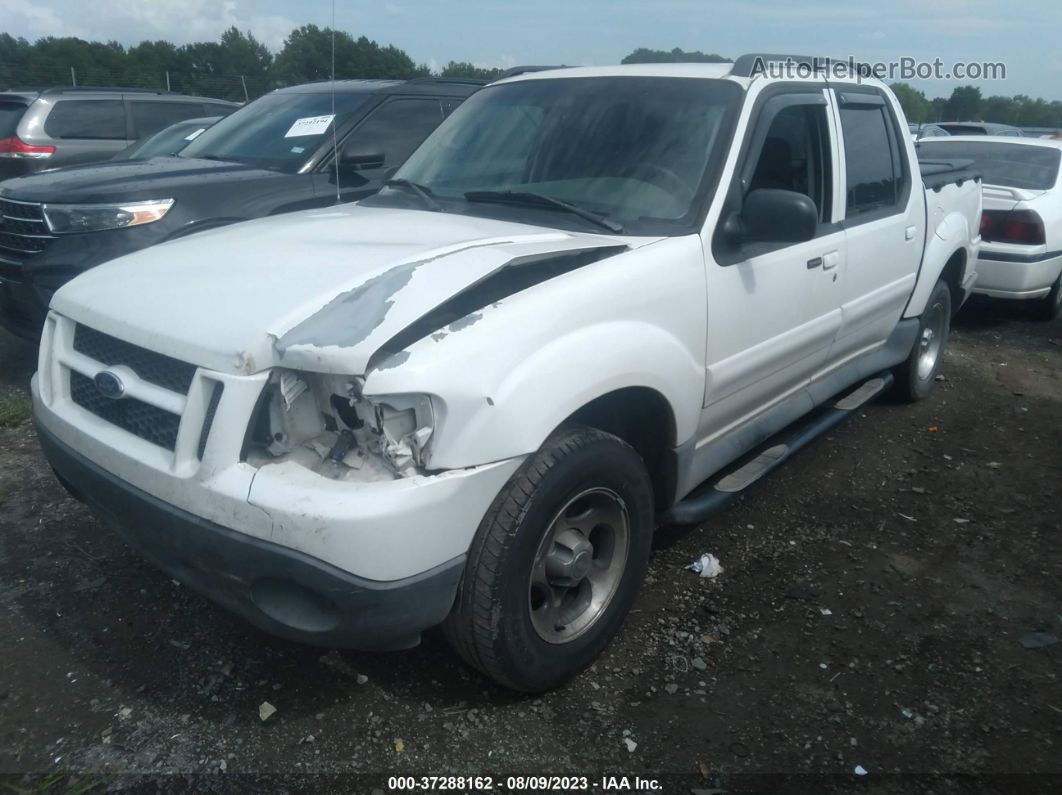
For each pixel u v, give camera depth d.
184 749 2.64
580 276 2.78
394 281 2.54
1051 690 2.98
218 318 2.48
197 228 5.37
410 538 2.30
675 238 3.16
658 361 2.95
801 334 3.84
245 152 6.37
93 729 2.72
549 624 2.82
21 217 5.25
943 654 3.16
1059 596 3.56
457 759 2.63
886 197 4.60
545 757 2.65
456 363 2.35
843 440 5.16
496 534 2.50
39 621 3.25
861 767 2.62
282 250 2.95
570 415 2.65
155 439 2.57
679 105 3.60
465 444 2.37
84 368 2.79
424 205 3.74
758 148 3.53
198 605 3.36
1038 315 8.20
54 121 9.84
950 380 6.36
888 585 3.61
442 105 6.69
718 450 3.60
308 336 2.34
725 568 3.72
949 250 5.28
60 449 2.85
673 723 2.79
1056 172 7.97
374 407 2.31
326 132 6.13
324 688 2.92
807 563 3.77
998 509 4.32
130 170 5.78
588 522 2.88
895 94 4.87
